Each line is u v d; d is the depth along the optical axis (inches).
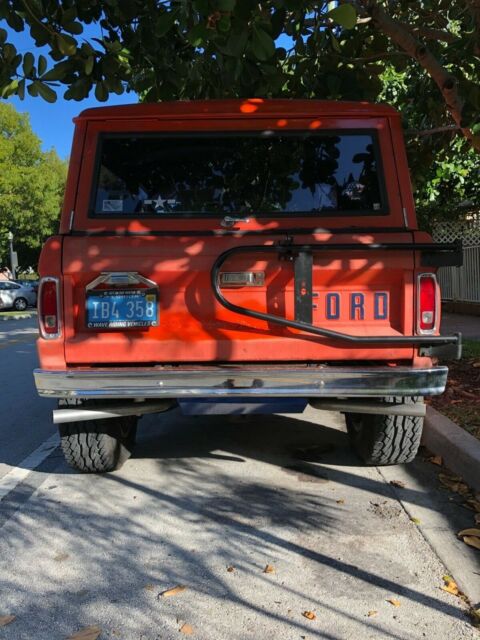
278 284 150.8
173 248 149.1
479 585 121.4
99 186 160.6
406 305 150.6
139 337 150.9
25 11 174.2
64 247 148.9
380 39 239.9
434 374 147.8
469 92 197.0
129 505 163.8
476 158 443.8
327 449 208.5
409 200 161.3
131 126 161.5
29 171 1574.8
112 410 157.6
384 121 163.8
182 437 227.9
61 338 149.4
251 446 214.2
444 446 184.1
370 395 147.6
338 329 151.8
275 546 138.9
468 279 568.4
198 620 111.6
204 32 143.6
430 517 151.6
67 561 134.3
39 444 227.9
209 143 163.0
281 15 168.4
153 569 130.1
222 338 151.2
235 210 162.2
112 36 210.2
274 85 197.0
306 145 163.9
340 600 117.1
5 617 113.8
